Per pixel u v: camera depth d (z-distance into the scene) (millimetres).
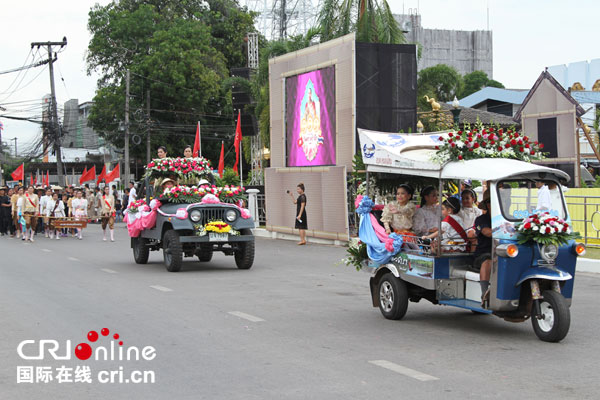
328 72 21766
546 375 6477
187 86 47156
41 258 18281
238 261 15492
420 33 101188
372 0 26750
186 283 13125
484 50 104250
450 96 40875
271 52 33219
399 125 21609
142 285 12828
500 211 8016
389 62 21406
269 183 25391
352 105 20672
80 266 16234
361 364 6918
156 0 51938
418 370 6672
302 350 7562
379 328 8859
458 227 8977
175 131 49375
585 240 17344
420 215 9688
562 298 7828
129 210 16391
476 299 8461
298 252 19672
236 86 37500
